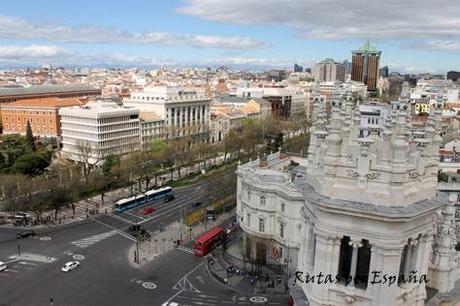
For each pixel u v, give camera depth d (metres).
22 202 156.62
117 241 142.62
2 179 165.75
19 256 128.75
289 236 118.69
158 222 161.12
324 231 30.69
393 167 28.50
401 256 30.03
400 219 28.00
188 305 103.44
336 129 30.06
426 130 32.28
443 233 39.19
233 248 137.38
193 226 156.50
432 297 38.31
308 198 31.28
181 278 118.00
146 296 107.62
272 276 118.94
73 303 103.06
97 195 191.50
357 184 29.58
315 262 31.77
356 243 29.77
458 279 41.44
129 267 123.81
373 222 28.98
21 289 109.06
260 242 124.75
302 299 34.78
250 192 125.50
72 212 169.50
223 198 184.00
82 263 125.38
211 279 117.88
